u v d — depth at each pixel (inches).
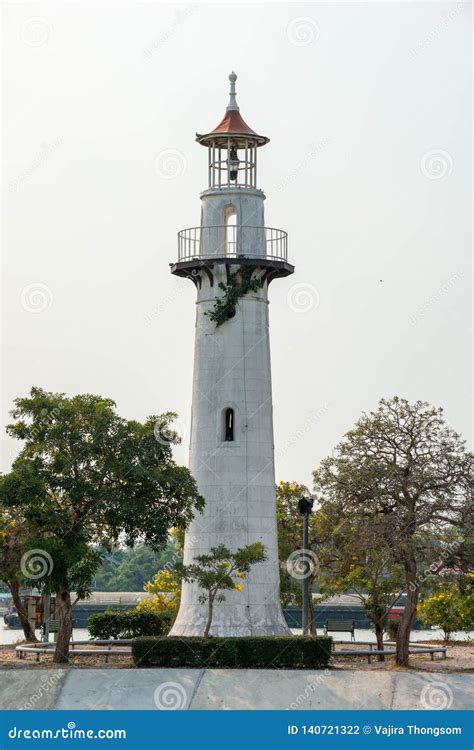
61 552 2480.3
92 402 2618.1
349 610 4985.2
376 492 2549.2
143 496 2571.4
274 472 2945.4
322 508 2662.4
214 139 2992.1
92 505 2529.5
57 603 2647.6
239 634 2810.0
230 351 2930.6
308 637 2502.5
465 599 3280.0
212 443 2908.5
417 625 4495.6
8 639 3887.8
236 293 2930.6
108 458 2541.8
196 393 2955.2
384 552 2527.1
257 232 2962.6
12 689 2357.3
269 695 2345.0
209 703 2329.0
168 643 2469.2
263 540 2881.4
